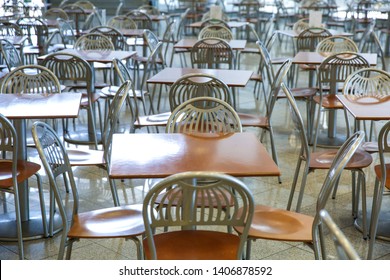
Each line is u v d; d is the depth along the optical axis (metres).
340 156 2.63
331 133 5.26
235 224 2.25
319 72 4.77
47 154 2.66
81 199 3.93
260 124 4.25
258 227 2.56
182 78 3.95
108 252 3.22
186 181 2.37
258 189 4.13
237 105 6.48
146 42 6.87
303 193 3.90
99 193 4.05
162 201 2.23
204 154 2.61
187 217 2.23
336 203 3.88
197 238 2.46
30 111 3.26
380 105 3.63
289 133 5.46
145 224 2.17
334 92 5.13
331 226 1.69
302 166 4.59
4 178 3.05
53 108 3.33
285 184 4.22
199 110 3.22
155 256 2.22
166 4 12.55
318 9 11.17
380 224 3.52
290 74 6.86
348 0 12.69
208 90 4.04
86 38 6.23
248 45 10.59
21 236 3.05
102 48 6.31
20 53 6.65
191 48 6.09
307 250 3.24
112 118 3.62
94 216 2.67
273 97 4.23
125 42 7.33
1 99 3.55
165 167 2.44
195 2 12.12
